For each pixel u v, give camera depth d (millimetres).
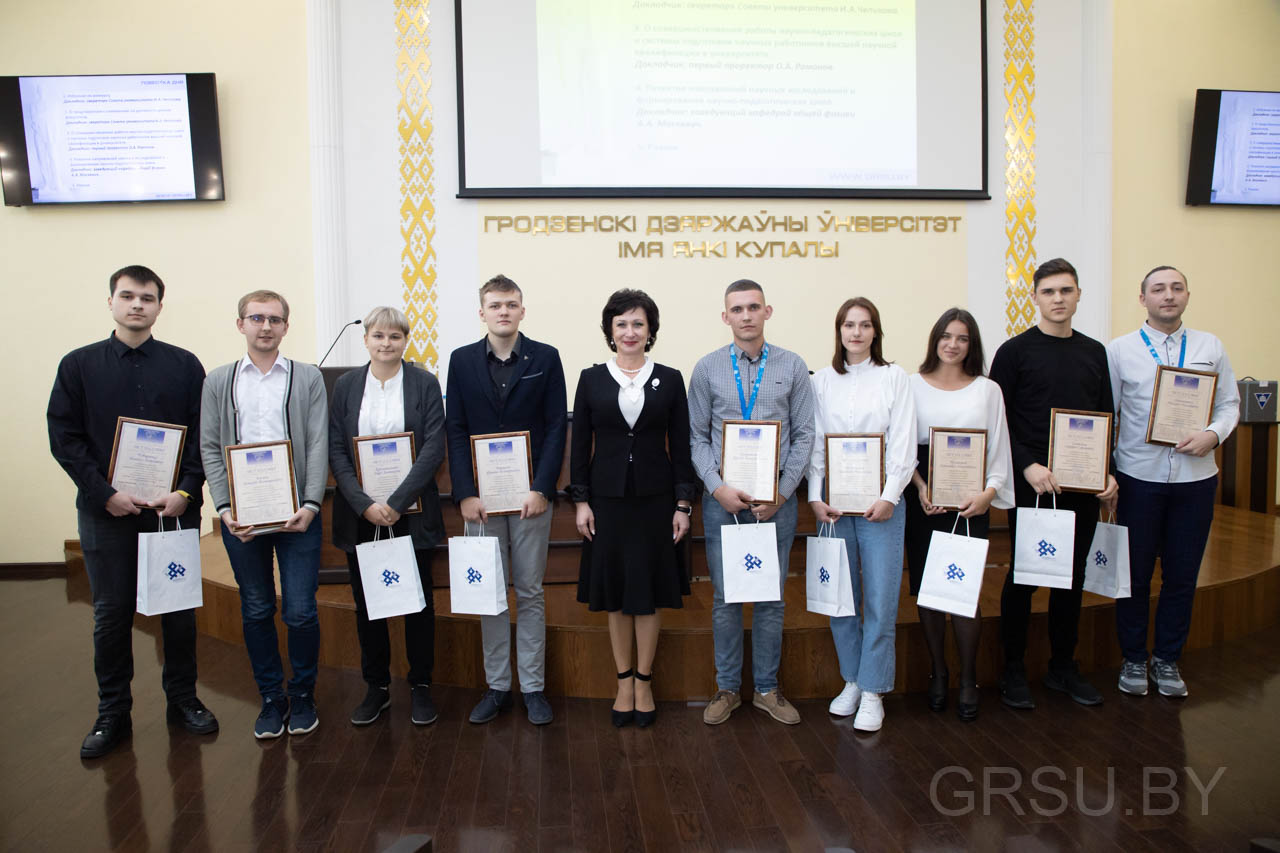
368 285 4352
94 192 4539
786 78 4508
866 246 4641
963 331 2486
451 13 4344
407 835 1920
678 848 1858
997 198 4699
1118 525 2633
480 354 2525
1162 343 2670
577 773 2223
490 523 2545
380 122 4328
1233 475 4910
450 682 2896
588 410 2492
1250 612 3314
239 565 2428
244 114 4625
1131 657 2721
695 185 4477
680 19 4438
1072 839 1877
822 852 1835
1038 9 4668
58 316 4629
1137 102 5043
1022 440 2609
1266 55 5172
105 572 2395
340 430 2529
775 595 2371
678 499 2488
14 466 4676
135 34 4574
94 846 1880
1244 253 5215
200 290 4648
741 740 2420
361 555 2398
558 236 4457
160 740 2457
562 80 4371
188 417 2506
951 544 2381
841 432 2496
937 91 4594
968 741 2389
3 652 3303
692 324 4559
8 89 4461
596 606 2436
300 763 2295
